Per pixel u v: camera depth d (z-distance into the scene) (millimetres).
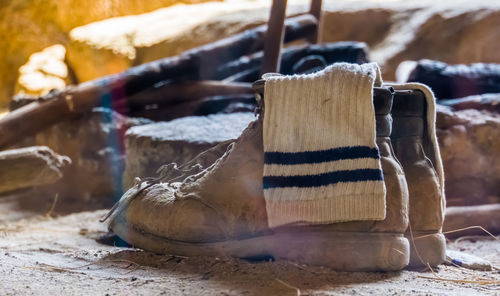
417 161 1341
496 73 2168
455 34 3541
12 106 2336
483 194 1804
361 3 3889
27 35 5367
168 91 2301
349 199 1265
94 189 2111
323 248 1278
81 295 1190
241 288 1210
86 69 3867
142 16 4336
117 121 2154
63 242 1521
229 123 1816
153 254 1347
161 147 1758
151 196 1358
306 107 1286
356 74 1277
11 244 1494
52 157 1786
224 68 2451
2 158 1737
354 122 1271
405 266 1327
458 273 1328
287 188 1282
